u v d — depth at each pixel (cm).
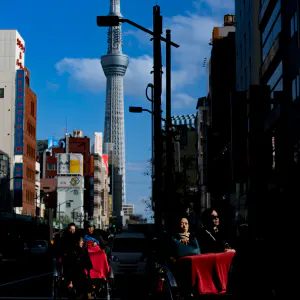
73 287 1387
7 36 13275
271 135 4844
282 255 1498
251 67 6150
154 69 2505
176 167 4634
